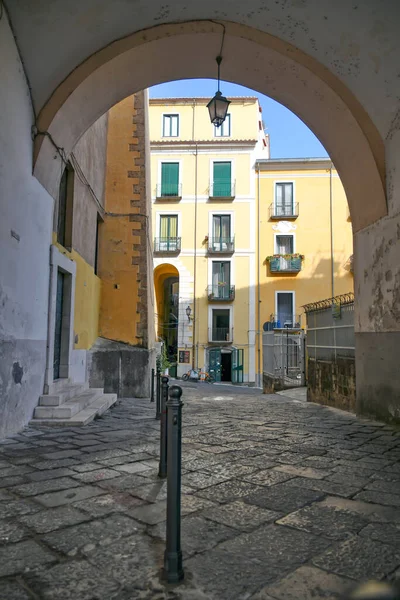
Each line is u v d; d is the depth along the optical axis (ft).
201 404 35.88
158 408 25.50
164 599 6.72
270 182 108.78
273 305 106.01
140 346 45.09
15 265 20.44
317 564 7.88
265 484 12.56
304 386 54.65
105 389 41.55
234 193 108.58
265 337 61.77
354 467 14.53
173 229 110.01
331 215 107.24
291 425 23.31
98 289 44.62
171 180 110.42
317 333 37.11
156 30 24.06
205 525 9.59
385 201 23.84
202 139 110.52
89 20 22.25
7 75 19.77
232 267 107.55
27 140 22.30
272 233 107.76
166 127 112.06
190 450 16.87
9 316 19.74
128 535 9.03
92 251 41.01
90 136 39.17
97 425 22.91
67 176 33.17
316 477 13.32
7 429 19.60
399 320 22.39
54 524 9.58
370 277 25.41
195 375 102.53
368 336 25.57
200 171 110.01
